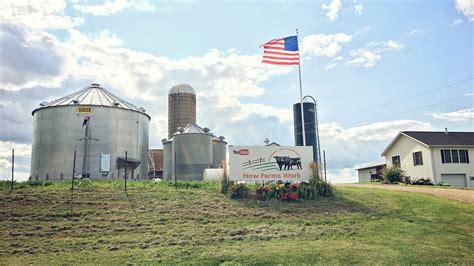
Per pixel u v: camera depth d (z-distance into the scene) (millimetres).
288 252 12633
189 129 37844
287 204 19422
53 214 16031
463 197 20938
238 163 22641
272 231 15148
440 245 13750
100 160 31016
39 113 32156
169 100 50562
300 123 40125
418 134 39531
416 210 18281
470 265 12000
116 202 18172
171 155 41688
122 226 15188
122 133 32625
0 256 11938
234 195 20359
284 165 23141
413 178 37750
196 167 36219
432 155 36188
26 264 11328
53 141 30891
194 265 11570
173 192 20625
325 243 13719
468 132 40594
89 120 31297
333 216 17422
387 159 43250
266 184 22000
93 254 12320
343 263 11859
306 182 21969
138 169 33594
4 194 18516
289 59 26547
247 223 16188
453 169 36250
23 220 15266
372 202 19750
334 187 24031
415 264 11953
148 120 36969
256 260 11961
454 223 16359
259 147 23062
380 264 11859
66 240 13523
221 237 14258
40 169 31016
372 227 15820
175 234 14469
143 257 12117
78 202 17781
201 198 19781
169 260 11914
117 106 32750
